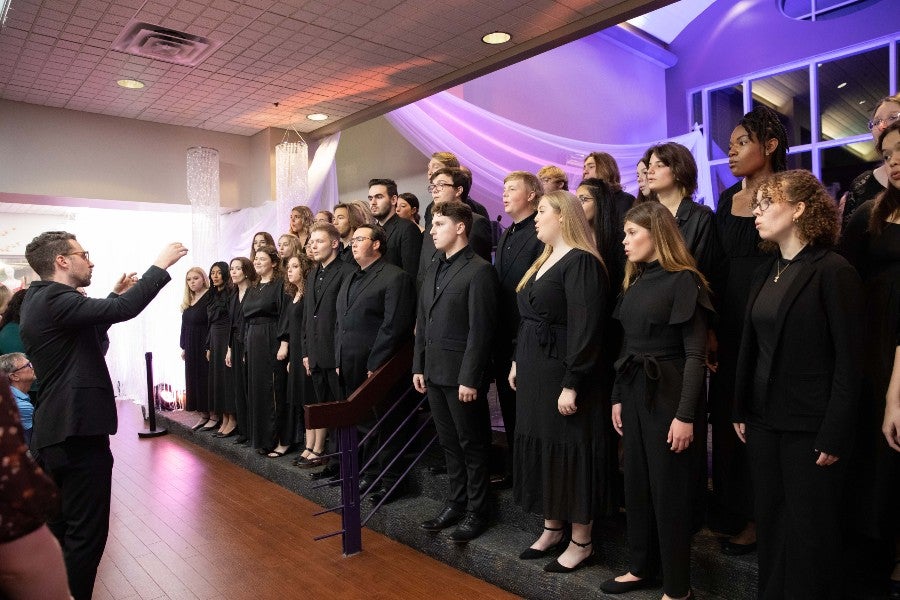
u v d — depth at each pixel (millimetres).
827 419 1886
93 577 2590
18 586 895
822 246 2031
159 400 8055
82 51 4984
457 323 3203
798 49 11484
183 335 6719
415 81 5844
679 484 2316
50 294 2557
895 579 2117
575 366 2588
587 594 2539
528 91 10727
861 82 10758
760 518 2092
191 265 7453
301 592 3004
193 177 6945
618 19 4410
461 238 3277
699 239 2633
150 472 5328
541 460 2732
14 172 6148
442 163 4145
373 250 3961
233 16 4422
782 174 2104
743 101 12359
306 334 4523
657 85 13516
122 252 9000
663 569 2336
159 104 6355
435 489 3805
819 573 1918
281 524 3943
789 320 2002
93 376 2596
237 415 5699
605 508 2684
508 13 4426
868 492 2047
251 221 7645
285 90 6031
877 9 10547
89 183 6562
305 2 4223
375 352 3730
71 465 2535
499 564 2930
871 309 2115
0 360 3807
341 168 10211
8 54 5023
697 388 2264
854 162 10875
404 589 2977
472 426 3176
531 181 3336
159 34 4688
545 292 2729
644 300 2418
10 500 860
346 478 3393
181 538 3771
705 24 12930
